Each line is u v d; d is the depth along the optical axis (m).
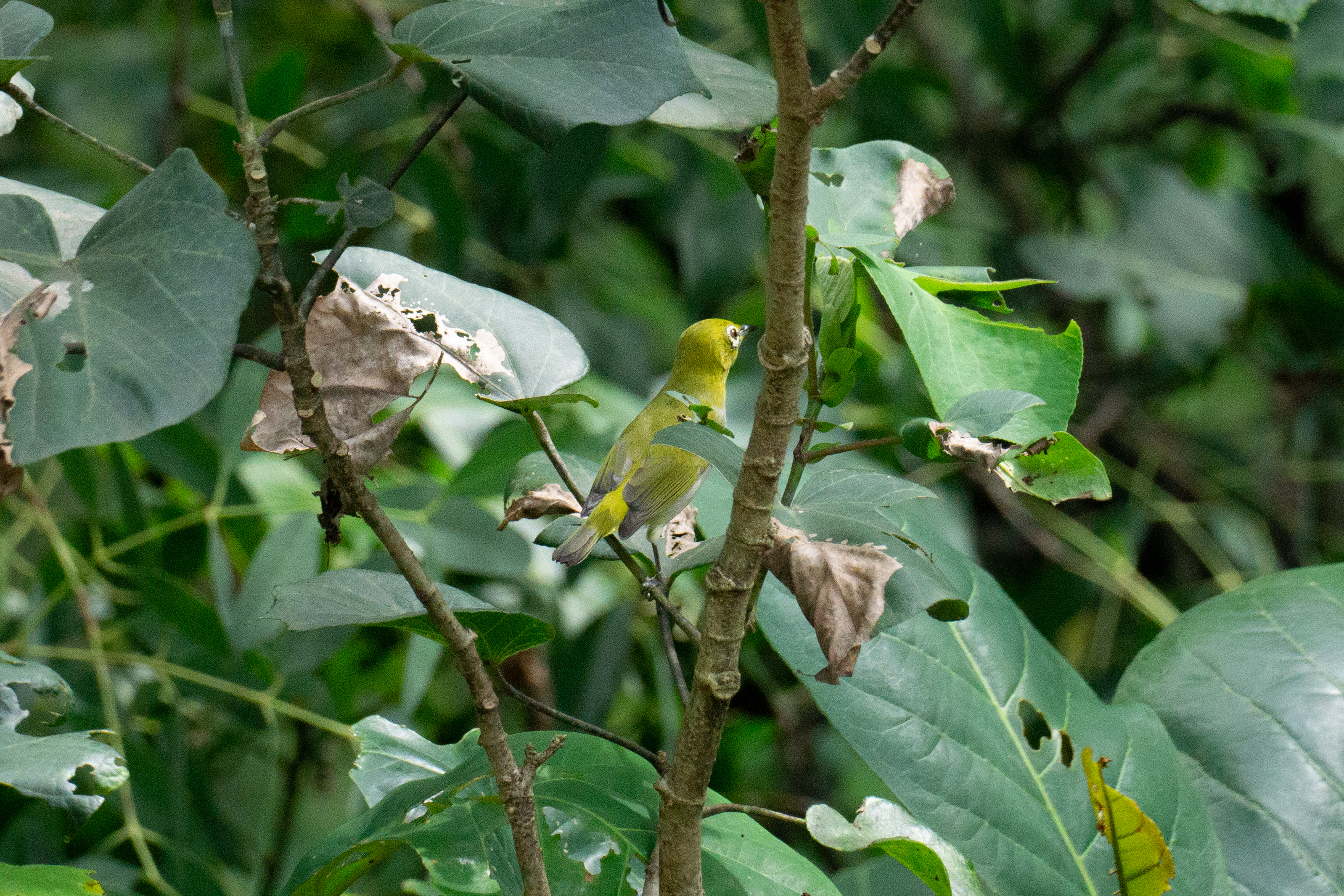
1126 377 10.61
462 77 2.86
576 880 3.31
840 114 9.54
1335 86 9.53
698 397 5.20
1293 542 10.77
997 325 3.36
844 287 2.97
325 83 11.09
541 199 8.79
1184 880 4.15
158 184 2.32
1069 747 4.32
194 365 2.10
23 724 3.55
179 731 6.88
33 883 2.98
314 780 7.96
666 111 3.35
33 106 2.48
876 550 2.62
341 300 3.46
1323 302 10.09
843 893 4.86
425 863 3.23
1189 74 11.08
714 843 3.58
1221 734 4.68
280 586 2.94
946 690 4.31
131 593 7.44
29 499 6.80
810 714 9.23
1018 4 11.08
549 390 3.65
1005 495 9.96
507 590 7.91
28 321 2.14
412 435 8.98
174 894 6.47
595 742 3.83
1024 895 3.95
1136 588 9.49
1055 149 10.68
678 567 3.04
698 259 8.91
